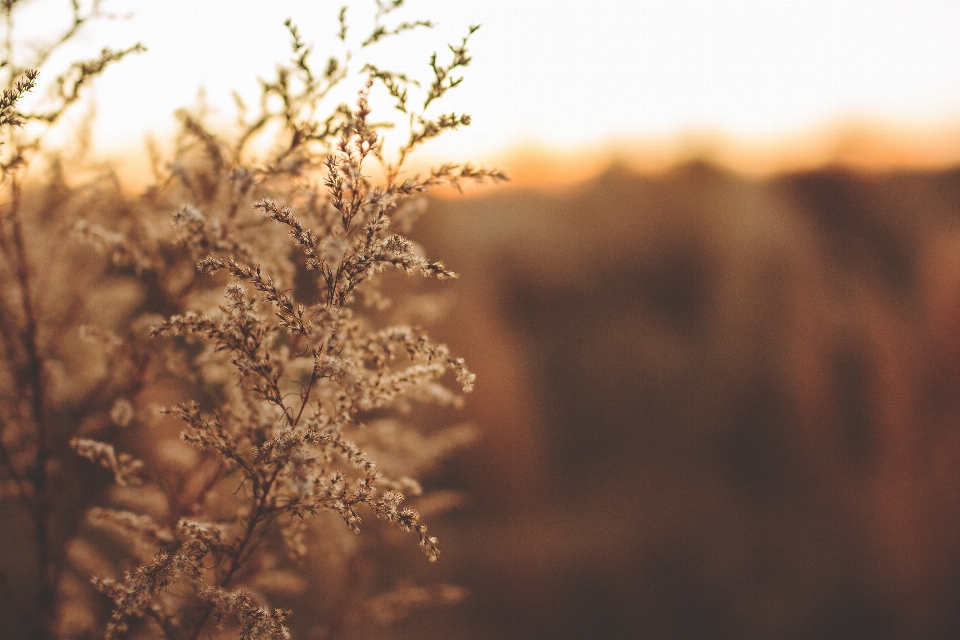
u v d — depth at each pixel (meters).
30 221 1.45
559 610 5.02
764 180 9.86
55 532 1.50
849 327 7.06
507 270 8.40
